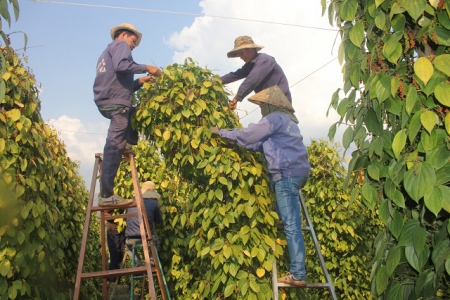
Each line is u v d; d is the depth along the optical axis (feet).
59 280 15.26
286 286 12.54
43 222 14.06
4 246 12.51
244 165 12.85
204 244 13.48
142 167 23.16
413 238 6.86
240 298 12.35
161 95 13.33
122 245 22.24
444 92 6.56
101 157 14.64
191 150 13.32
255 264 13.01
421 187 6.63
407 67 7.48
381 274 7.40
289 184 12.71
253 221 12.62
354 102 8.20
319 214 23.20
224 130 13.03
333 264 22.56
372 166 7.62
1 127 12.90
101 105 13.65
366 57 7.91
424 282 6.81
